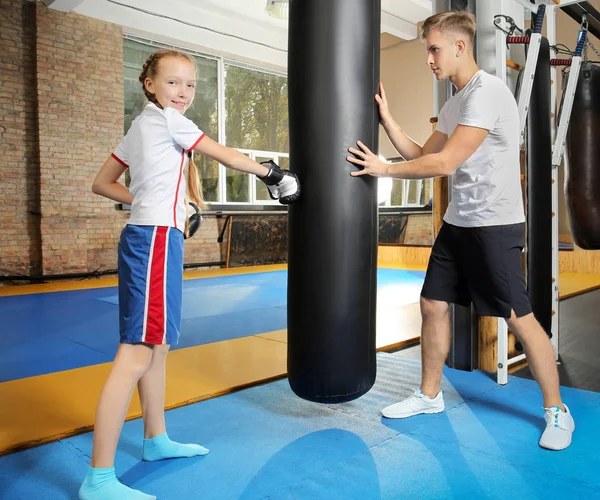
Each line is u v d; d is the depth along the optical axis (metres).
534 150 2.74
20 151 7.14
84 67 7.47
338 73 1.66
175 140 1.59
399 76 10.40
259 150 10.11
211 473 1.74
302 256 1.75
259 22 9.14
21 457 1.87
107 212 7.77
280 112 10.42
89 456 1.87
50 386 2.65
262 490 1.63
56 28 7.20
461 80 2.08
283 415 2.25
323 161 1.69
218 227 9.12
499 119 1.97
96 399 2.44
